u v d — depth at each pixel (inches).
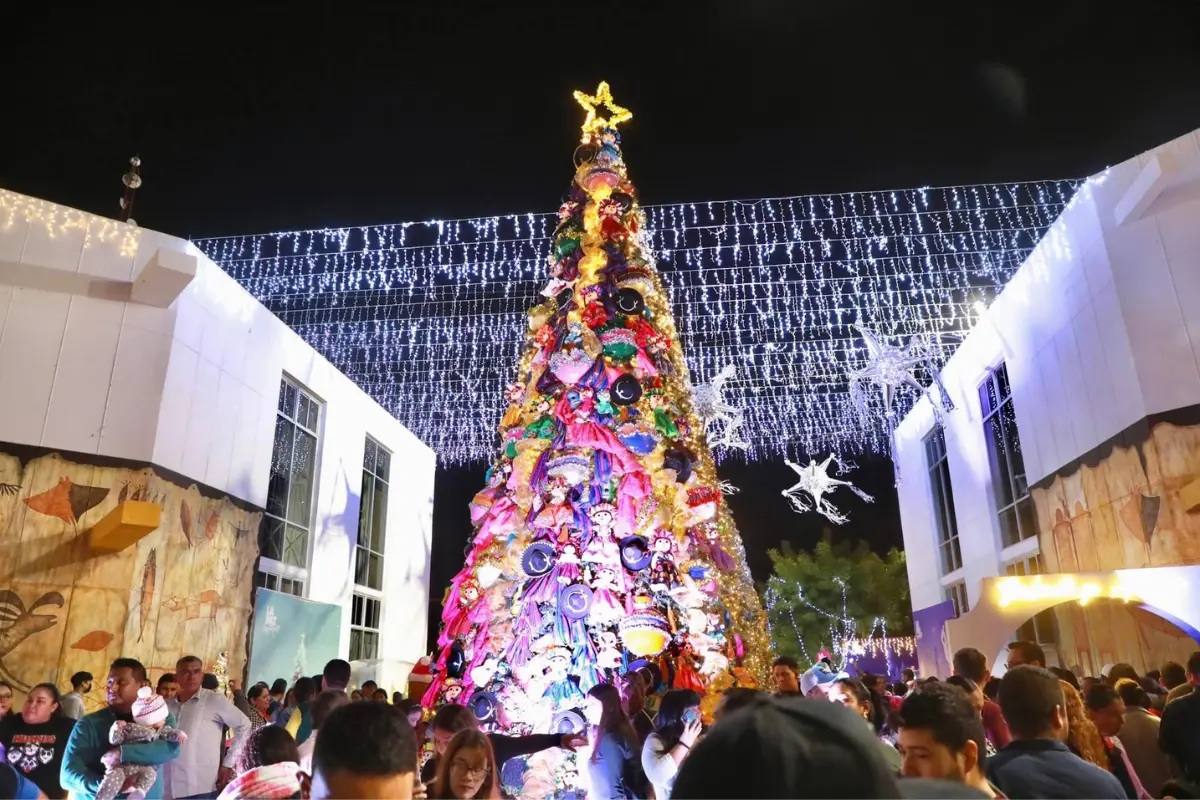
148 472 408.8
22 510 375.9
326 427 635.5
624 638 251.3
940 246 486.6
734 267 511.8
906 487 891.4
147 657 402.0
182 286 411.8
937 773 86.5
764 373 694.5
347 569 659.4
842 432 808.3
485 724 254.7
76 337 403.5
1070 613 505.7
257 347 520.7
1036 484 539.8
